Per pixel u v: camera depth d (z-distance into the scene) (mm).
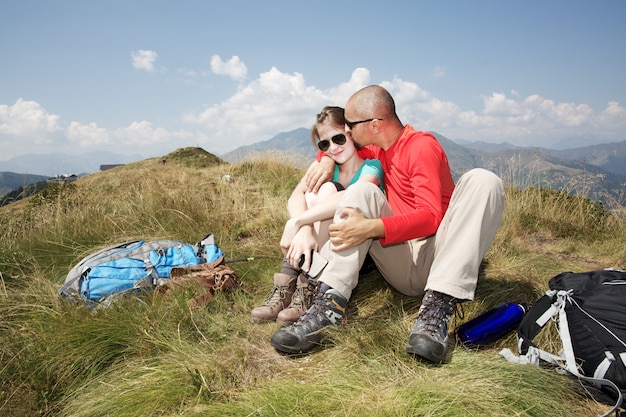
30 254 3635
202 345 2127
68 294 2549
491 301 2461
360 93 2330
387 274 2430
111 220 4410
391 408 1509
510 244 3730
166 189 6031
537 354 1832
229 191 5820
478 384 1608
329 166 2561
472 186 1937
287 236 2326
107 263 2664
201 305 2508
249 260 3236
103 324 2174
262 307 2383
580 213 4684
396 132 2336
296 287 2414
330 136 2535
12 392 1788
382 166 2502
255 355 2043
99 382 1848
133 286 2611
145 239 3955
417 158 2146
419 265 2307
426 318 1891
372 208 2072
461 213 1940
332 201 2328
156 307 2398
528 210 4828
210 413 1570
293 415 1527
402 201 2328
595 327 1688
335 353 1984
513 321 2082
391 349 1948
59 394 1816
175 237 4035
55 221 4508
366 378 1732
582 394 1701
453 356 1897
